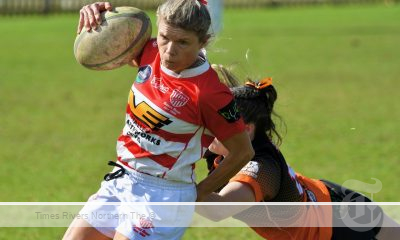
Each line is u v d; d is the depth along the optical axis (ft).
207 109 43.04
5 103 152.46
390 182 88.12
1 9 386.32
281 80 179.32
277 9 401.70
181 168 44.37
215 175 44.73
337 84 173.17
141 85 44.80
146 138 44.50
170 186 44.70
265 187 48.65
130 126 45.50
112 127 126.82
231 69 53.98
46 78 188.65
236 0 412.16
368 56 222.89
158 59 44.96
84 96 160.45
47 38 282.36
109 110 143.43
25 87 173.99
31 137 119.14
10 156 105.50
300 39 266.36
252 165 48.85
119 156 46.34
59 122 131.85
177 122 43.50
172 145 44.06
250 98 50.55
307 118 132.57
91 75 193.16
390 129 122.62
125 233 45.09
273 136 59.06
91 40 46.91
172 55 42.16
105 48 46.83
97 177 92.79
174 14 41.45
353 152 105.91
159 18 42.57
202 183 45.34
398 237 53.72
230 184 48.29
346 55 225.76
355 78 182.29
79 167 98.32
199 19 41.83
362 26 305.32
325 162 99.55
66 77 189.88
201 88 42.96
